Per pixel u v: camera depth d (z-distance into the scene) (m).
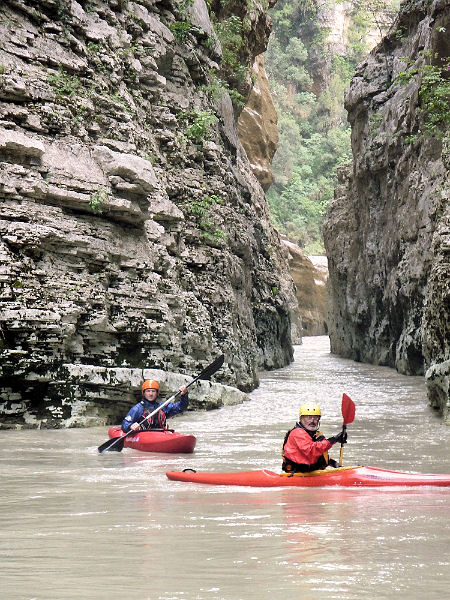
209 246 17.45
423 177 21.73
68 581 3.41
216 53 20.94
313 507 5.52
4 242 11.23
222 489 6.59
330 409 15.31
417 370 23.19
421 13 25.30
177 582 3.38
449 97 18.41
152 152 15.78
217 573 3.54
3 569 3.65
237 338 18.25
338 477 6.62
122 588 3.28
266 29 28.98
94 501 5.95
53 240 11.80
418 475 6.64
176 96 17.75
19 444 10.01
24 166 11.77
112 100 14.16
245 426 12.51
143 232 13.71
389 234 25.56
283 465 6.84
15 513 5.40
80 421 11.75
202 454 9.36
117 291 12.95
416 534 4.46
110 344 12.76
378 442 10.54
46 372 11.48
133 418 10.01
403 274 23.11
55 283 11.72
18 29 12.72
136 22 16.66
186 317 15.38
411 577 3.45
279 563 3.73
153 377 12.97
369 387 20.14
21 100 12.23
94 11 15.08
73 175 12.28
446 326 13.61
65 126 12.67
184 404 10.41
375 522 4.87
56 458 8.88
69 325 11.69
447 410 12.80
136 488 6.70
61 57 13.32
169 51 17.70
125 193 13.05
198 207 17.02
